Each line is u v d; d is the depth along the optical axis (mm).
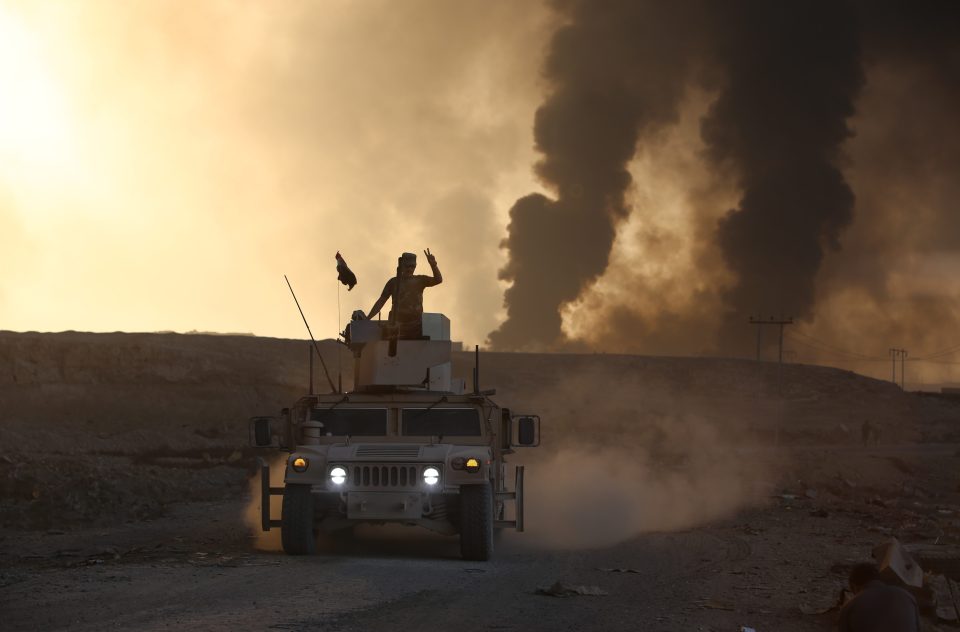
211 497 27641
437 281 14945
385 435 14195
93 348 76312
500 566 12961
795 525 20266
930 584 10992
